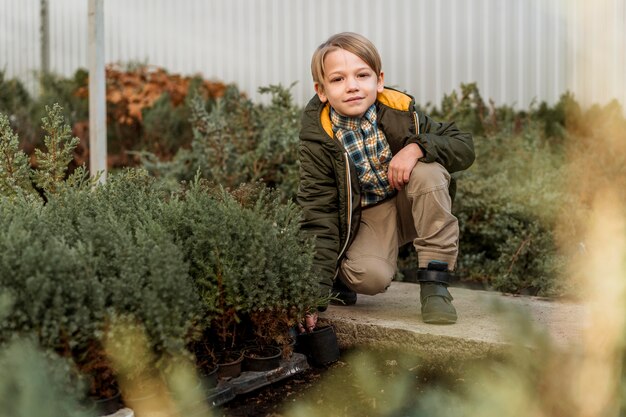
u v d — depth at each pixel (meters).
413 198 2.35
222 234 1.79
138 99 6.71
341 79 2.34
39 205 1.98
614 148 4.25
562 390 0.92
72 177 2.34
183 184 2.36
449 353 2.14
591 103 5.09
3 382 0.99
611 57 4.26
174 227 1.85
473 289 3.34
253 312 1.90
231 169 4.13
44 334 1.37
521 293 3.17
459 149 2.40
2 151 2.31
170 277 1.52
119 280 1.49
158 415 1.60
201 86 6.71
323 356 2.17
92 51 3.60
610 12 3.48
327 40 2.42
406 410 1.40
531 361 0.92
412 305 2.70
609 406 0.92
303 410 1.13
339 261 2.48
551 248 3.31
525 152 4.51
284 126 4.16
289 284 1.93
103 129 3.65
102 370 1.53
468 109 5.04
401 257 3.72
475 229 3.66
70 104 7.02
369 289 2.44
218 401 1.77
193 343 1.76
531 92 5.69
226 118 4.57
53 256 1.43
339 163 2.37
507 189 3.76
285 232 1.99
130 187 2.21
